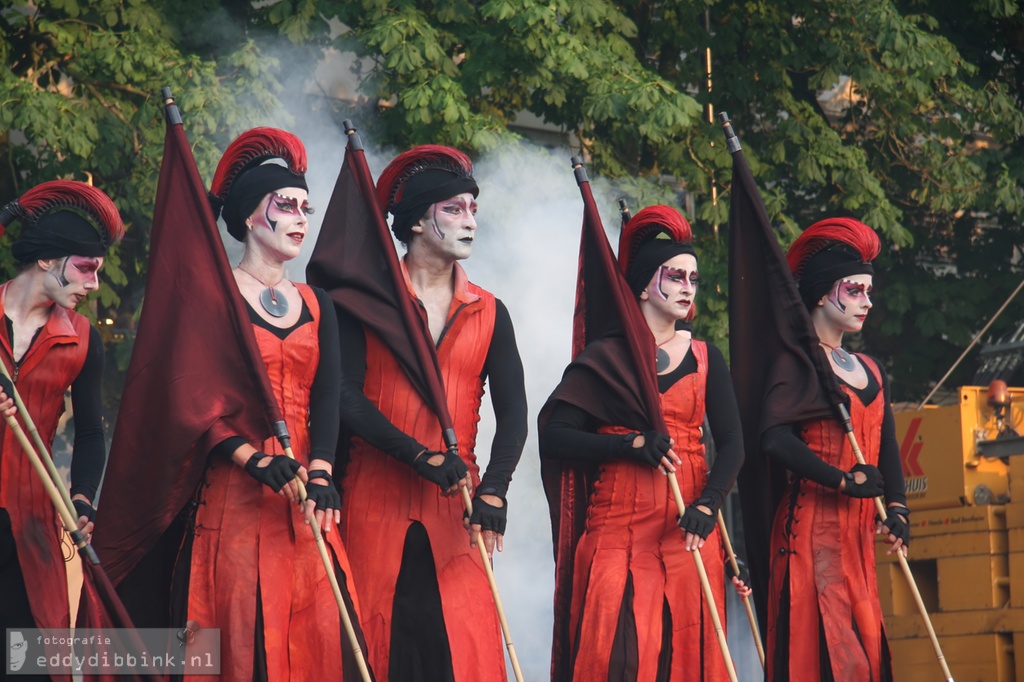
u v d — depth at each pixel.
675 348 16.67
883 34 34.44
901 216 35.44
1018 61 39.75
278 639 13.08
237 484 13.26
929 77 35.34
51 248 13.03
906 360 38.94
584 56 30.83
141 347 13.22
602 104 30.61
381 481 14.63
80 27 30.25
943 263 39.94
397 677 14.30
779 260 17.50
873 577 17.55
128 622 12.70
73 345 13.36
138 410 13.12
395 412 14.60
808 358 17.25
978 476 25.48
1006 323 38.69
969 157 38.38
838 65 35.09
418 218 15.09
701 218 33.69
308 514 12.99
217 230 13.45
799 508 17.27
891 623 26.23
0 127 27.91
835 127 38.38
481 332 15.15
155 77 29.48
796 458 16.92
